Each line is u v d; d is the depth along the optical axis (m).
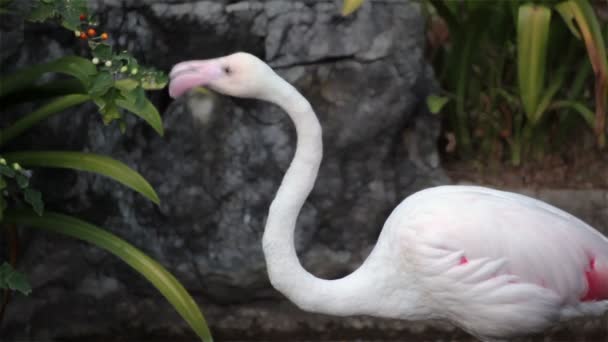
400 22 7.75
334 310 5.80
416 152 7.96
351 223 7.68
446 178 7.92
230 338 7.72
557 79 8.09
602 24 8.39
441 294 5.74
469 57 8.16
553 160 8.48
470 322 5.84
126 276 7.64
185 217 7.58
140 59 7.68
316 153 5.65
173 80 5.56
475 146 8.66
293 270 5.68
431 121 7.99
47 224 6.66
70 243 7.62
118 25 7.62
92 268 7.66
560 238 5.69
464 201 5.77
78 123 7.62
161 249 7.62
